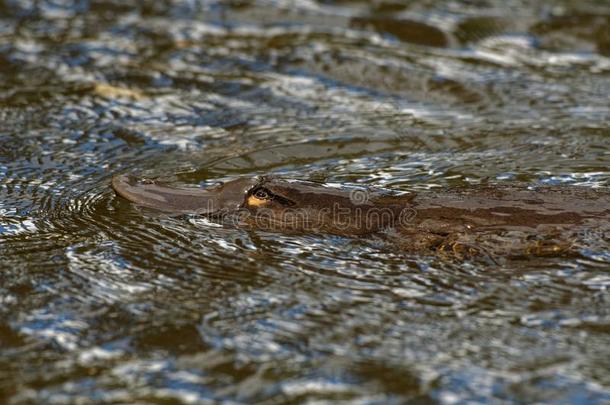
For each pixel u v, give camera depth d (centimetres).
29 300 1298
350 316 1242
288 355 1158
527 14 2794
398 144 1945
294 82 2330
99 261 1409
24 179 1766
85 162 1853
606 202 1490
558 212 1466
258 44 2569
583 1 2888
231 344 1184
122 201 1638
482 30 2678
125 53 2497
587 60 2495
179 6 2841
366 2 2869
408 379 1107
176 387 1104
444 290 1305
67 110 2138
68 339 1202
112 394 1095
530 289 1299
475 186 1580
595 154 1872
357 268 1378
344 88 2295
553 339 1177
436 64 2444
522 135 1992
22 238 1498
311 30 2669
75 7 2827
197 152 1905
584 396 1071
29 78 2330
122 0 2877
